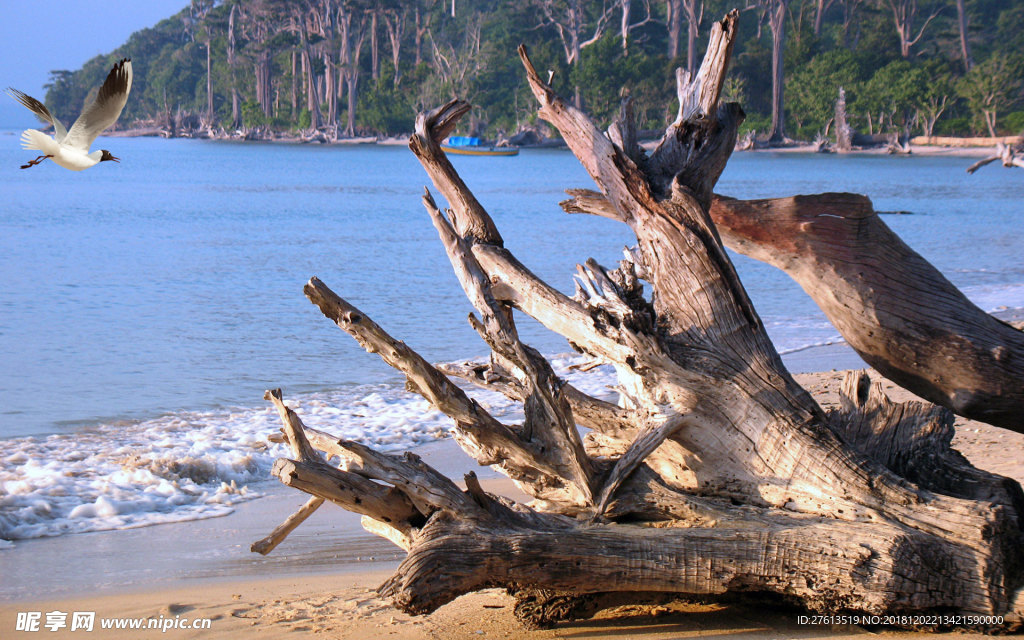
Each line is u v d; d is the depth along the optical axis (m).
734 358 6.53
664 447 6.77
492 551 5.59
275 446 11.59
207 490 10.11
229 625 6.29
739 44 141.62
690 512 6.36
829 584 5.70
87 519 9.05
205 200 58.91
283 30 166.38
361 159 122.31
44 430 12.12
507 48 144.62
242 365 16.19
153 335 18.77
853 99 128.75
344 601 6.78
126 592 7.11
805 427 6.34
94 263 29.84
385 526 6.52
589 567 5.71
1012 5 149.25
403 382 15.12
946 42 143.00
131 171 93.38
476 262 7.02
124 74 5.00
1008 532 5.89
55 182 76.62
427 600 5.45
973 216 47.06
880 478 6.12
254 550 6.28
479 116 144.25
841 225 7.07
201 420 12.72
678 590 5.81
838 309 7.29
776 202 7.16
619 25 140.38
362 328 6.02
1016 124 115.25
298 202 57.84
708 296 6.63
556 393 6.48
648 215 6.86
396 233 40.12
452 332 18.89
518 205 53.84
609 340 6.66
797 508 6.28
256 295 23.91
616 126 7.44
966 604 5.74
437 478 6.04
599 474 6.65
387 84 154.75
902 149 121.69
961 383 7.17
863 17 142.00
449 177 7.39
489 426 6.41
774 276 27.38
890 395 13.06
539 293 6.98
